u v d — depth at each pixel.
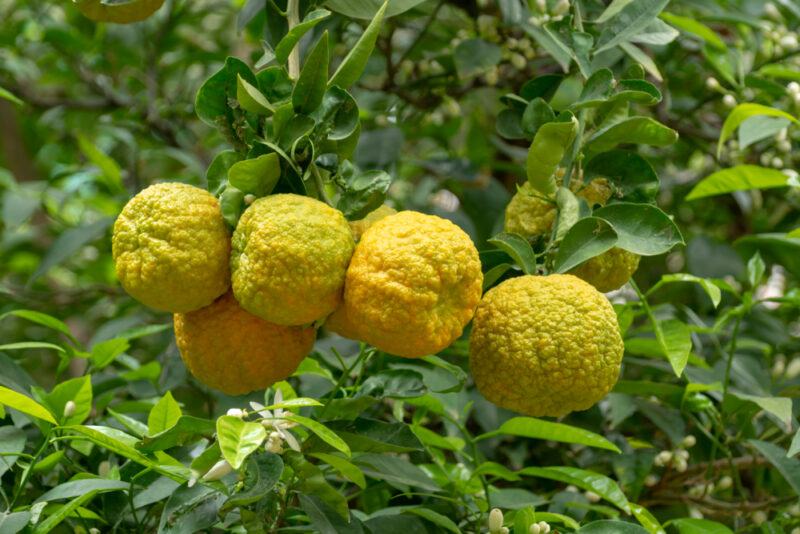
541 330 1.14
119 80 2.23
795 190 1.65
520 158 1.80
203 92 1.17
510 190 2.02
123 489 1.22
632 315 1.40
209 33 2.28
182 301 1.13
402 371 1.22
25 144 2.48
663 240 1.19
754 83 1.53
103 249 2.08
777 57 1.58
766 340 1.58
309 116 1.17
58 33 1.97
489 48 1.48
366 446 1.18
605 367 1.14
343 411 1.19
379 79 1.78
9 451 1.24
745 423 1.41
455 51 1.48
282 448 1.15
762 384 1.46
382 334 1.11
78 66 2.04
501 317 1.15
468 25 1.62
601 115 1.28
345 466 1.15
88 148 1.71
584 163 1.26
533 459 1.49
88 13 1.27
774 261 1.64
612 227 1.19
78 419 1.28
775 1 1.62
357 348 1.49
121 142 2.24
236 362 1.15
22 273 2.32
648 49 1.59
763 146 1.62
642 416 1.55
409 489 1.32
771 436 1.49
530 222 1.25
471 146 1.96
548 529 1.21
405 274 1.10
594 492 1.26
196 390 1.54
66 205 2.19
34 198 1.88
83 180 1.95
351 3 1.27
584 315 1.14
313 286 1.11
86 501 1.23
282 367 1.16
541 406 1.15
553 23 1.30
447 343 1.13
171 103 2.07
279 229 1.10
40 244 2.18
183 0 2.09
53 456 1.24
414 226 1.12
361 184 1.17
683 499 1.43
